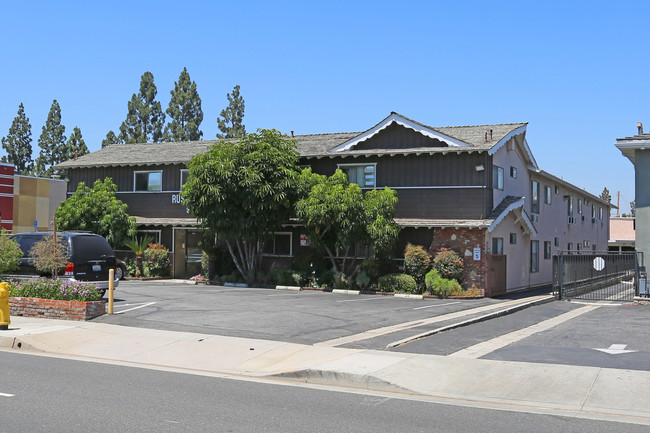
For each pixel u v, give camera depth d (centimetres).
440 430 740
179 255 3050
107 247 1966
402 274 2458
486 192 2517
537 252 3272
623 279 3256
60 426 722
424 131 2611
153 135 6369
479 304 2117
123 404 834
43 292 1664
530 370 1025
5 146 6869
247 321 1562
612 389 917
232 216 2580
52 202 4081
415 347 1264
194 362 1163
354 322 1590
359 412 820
